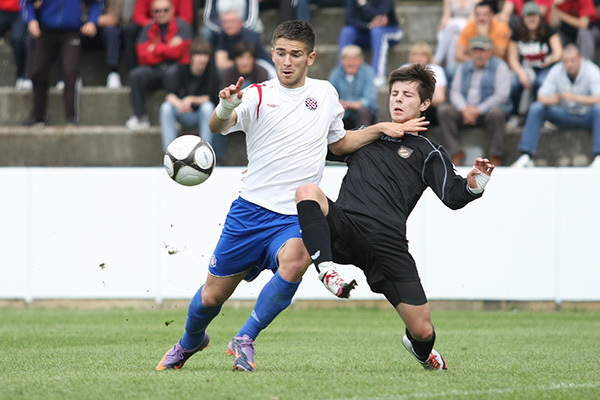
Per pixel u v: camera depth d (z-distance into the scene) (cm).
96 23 4478
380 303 3469
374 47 4375
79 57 4275
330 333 2673
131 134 4191
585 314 3247
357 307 3475
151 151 4184
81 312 3300
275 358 1980
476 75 3919
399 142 1666
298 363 1861
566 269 3344
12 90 4484
